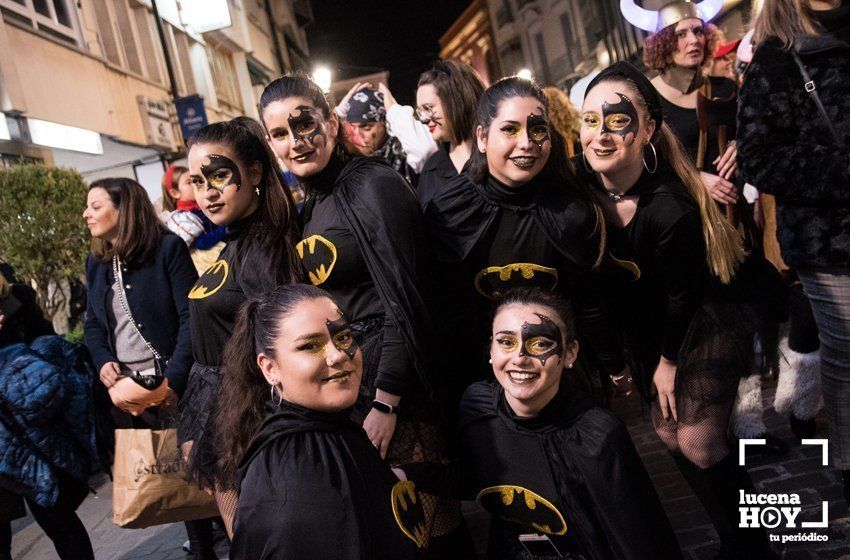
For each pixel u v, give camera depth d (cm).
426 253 278
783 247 289
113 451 385
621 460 243
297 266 281
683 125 403
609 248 287
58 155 1246
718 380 286
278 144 279
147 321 384
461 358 295
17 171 795
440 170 404
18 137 1035
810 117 273
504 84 272
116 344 389
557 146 279
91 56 1340
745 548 295
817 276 283
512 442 257
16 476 342
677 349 292
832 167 266
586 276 287
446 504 287
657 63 407
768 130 280
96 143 1280
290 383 216
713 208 281
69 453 355
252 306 235
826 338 287
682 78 407
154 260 385
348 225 272
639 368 319
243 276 283
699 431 291
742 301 289
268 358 220
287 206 288
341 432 217
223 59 2525
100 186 387
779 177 277
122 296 384
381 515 212
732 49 485
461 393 293
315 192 285
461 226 280
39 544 507
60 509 358
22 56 1089
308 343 214
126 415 584
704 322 287
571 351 258
